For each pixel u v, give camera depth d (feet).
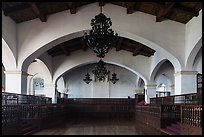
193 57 42.39
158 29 43.50
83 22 42.75
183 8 37.88
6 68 42.63
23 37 42.70
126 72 87.45
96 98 85.15
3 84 68.69
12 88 42.34
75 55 66.44
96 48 28.89
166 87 86.43
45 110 45.93
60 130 39.52
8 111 31.14
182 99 42.75
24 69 43.57
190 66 43.42
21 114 36.19
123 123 53.98
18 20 41.65
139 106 65.05
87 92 89.35
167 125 40.60
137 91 86.17
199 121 28.09
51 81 66.08
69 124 50.60
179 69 44.14
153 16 43.73
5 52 40.98
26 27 42.83
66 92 88.99
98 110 82.69
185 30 43.80
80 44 61.57
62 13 43.04
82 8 43.09
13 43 41.22
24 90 43.73
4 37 37.29
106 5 43.24
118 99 85.15
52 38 42.57
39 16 40.14
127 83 88.89
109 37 28.12
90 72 89.20
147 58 66.69
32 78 80.07
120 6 43.29
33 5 35.27
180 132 34.06
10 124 31.42
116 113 82.48
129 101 84.53
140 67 66.39
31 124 40.32
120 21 42.98
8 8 36.65
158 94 85.56
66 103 81.61
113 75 74.64
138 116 66.39
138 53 64.69
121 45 62.59
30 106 39.83
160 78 86.69
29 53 42.45
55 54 64.44
